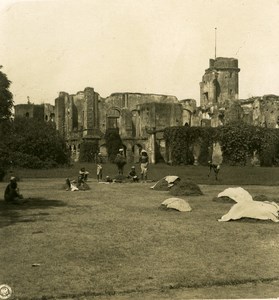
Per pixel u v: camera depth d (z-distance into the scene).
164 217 16.02
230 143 59.06
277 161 59.41
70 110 90.12
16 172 42.28
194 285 8.34
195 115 89.88
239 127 59.34
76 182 29.30
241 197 20.23
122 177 34.41
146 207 18.80
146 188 28.22
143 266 9.55
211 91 97.31
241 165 58.94
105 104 92.75
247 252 10.75
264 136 59.34
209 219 15.55
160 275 8.93
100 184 31.70
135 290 8.10
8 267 9.48
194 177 37.81
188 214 16.73
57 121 90.44
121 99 93.69
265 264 9.70
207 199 21.66
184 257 10.29
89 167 53.47
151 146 67.31
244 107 89.56
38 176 40.28
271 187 28.78
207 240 12.06
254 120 83.12
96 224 14.52
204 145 61.34
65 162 55.09
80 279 8.69
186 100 90.06
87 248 11.16
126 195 23.75
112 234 12.88
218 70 101.50
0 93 19.08
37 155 51.84
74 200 21.39
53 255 10.48
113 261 9.95
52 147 52.78
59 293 7.94
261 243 11.68
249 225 14.33
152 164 63.31
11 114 19.67
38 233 13.01
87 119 84.75
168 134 61.81
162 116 79.56
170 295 7.88
